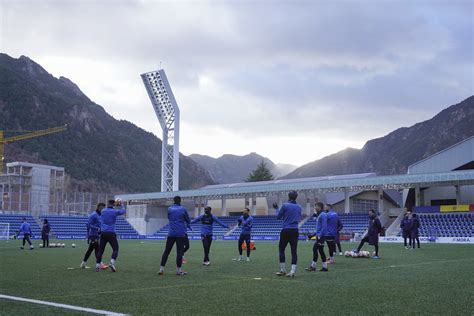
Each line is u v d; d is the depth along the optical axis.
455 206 47.19
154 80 71.94
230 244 37.25
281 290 9.81
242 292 9.53
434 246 31.78
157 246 32.78
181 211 13.07
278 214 12.66
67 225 59.22
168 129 72.81
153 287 10.28
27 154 130.75
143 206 64.38
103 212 14.01
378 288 10.08
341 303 8.23
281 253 12.65
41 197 75.62
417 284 10.74
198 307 7.87
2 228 51.72
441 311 7.51
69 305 8.02
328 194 67.56
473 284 10.74
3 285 10.60
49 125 143.75
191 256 21.31
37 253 23.80
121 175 149.25
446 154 53.50
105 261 18.22
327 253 22.92
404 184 48.31
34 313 7.30
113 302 8.32
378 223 20.00
